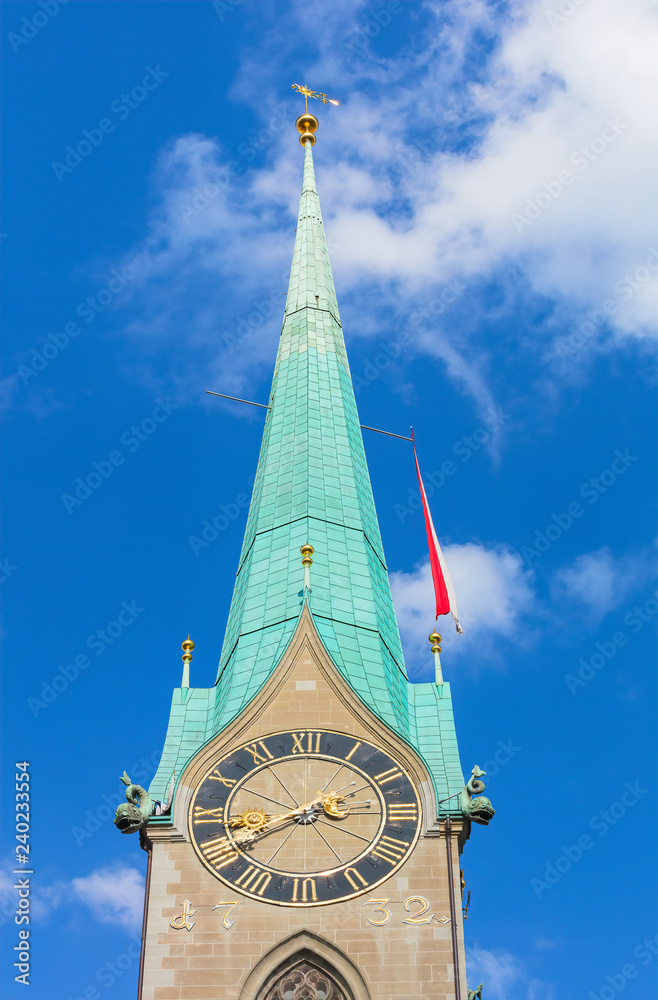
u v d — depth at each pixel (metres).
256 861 56.62
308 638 62.66
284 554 68.44
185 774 58.97
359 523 70.56
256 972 54.22
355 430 76.81
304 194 91.25
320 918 55.12
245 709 60.59
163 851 57.12
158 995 53.81
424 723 63.47
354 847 56.84
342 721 60.28
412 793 58.16
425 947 54.44
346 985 53.84
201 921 55.31
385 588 70.12
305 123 95.62
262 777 58.78
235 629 66.94
